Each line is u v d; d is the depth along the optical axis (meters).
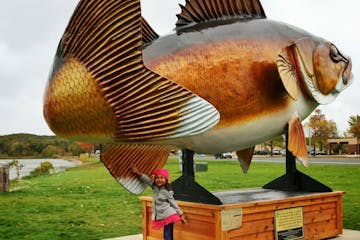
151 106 3.12
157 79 3.10
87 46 3.05
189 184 4.32
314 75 4.61
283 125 4.39
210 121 3.22
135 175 3.69
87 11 2.99
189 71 3.64
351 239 5.18
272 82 4.12
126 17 2.96
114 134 3.24
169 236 4.11
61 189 10.70
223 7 4.15
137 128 3.16
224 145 4.11
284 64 4.19
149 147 3.70
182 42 3.72
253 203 4.24
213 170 17.12
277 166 19.61
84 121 3.17
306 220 4.86
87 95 3.08
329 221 5.20
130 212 7.57
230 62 3.85
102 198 9.17
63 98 3.11
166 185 4.07
